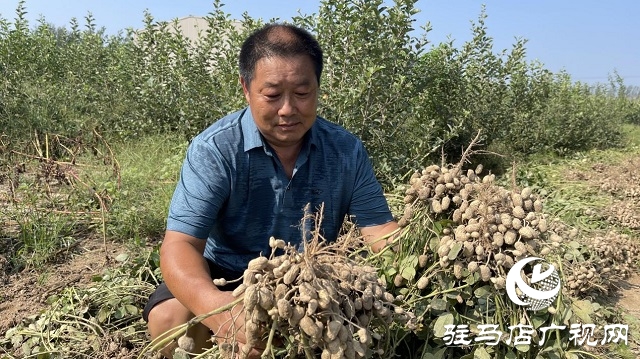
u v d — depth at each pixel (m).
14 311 3.12
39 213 4.31
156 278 3.19
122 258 3.42
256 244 2.24
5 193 4.68
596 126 9.82
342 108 5.14
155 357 2.26
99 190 4.76
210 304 1.74
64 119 6.88
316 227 1.71
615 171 7.07
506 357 1.89
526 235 1.82
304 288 1.46
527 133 8.62
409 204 2.07
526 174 6.15
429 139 5.98
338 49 5.32
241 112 2.21
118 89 7.60
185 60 6.62
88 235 4.25
